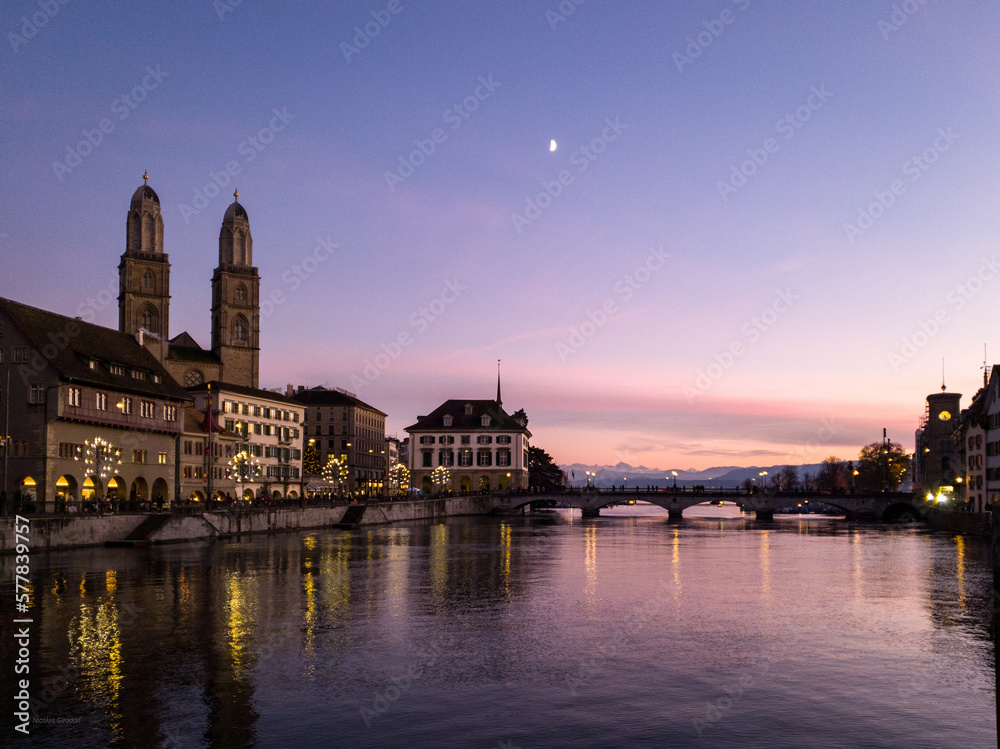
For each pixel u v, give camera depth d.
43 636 31.69
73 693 24.23
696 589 45.72
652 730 21.30
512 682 25.55
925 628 34.09
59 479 72.88
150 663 27.66
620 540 88.00
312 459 155.38
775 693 24.44
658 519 158.12
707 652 29.55
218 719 22.02
